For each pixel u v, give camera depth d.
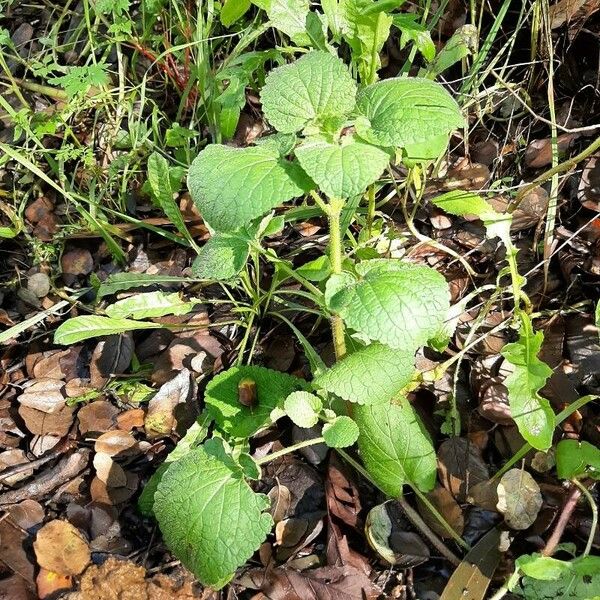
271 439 0.39
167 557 0.36
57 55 0.60
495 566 0.33
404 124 0.27
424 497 0.35
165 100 0.56
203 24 0.52
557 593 0.32
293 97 0.28
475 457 0.37
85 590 0.34
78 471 0.40
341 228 0.41
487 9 0.51
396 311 0.28
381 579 0.35
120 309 0.41
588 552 0.32
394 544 0.35
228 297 0.46
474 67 0.46
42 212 0.52
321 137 0.28
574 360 0.39
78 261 0.49
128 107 0.52
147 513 0.37
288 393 0.37
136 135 0.50
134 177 0.52
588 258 0.42
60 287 0.49
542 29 0.46
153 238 0.50
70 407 0.42
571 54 0.48
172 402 0.40
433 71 0.44
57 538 0.36
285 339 0.43
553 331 0.40
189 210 0.49
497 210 0.45
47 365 0.44
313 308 0.44
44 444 0.41
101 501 0.38
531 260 0.44
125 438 0.40
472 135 0.50
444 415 0.39
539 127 0.48
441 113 0.27
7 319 0.48
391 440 0.35
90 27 0.54
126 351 0.44
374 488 0.37
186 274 0.47
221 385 0.37
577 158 0.36
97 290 0.47
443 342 0.38
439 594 0.34
